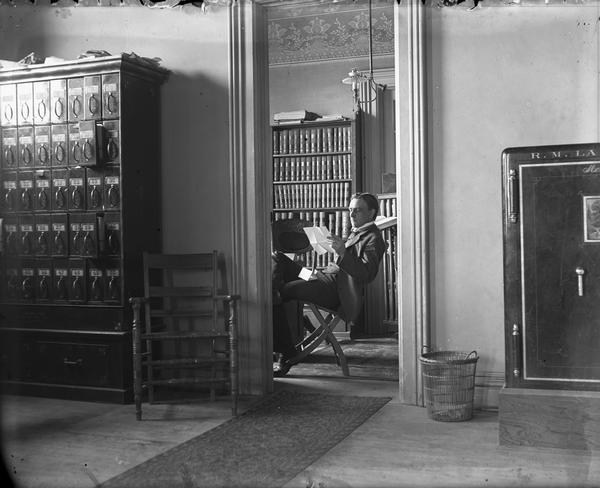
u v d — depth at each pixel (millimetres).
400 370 5180
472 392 4730
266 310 5668
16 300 5555
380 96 8961
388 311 8789
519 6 4832
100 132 5469
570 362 4141
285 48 9281
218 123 5711
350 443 4234
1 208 5617
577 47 4715
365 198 6590
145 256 5379
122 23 5949
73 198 5535
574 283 4125
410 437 4336
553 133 4777
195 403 5324
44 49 6137
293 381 6090
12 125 5668
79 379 5445
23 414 4969
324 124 9062
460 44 4953
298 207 9156
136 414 4895
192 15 5766
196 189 5785
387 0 8695
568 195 4152
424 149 5023
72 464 3898
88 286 5488
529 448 4066
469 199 4977
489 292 4945
